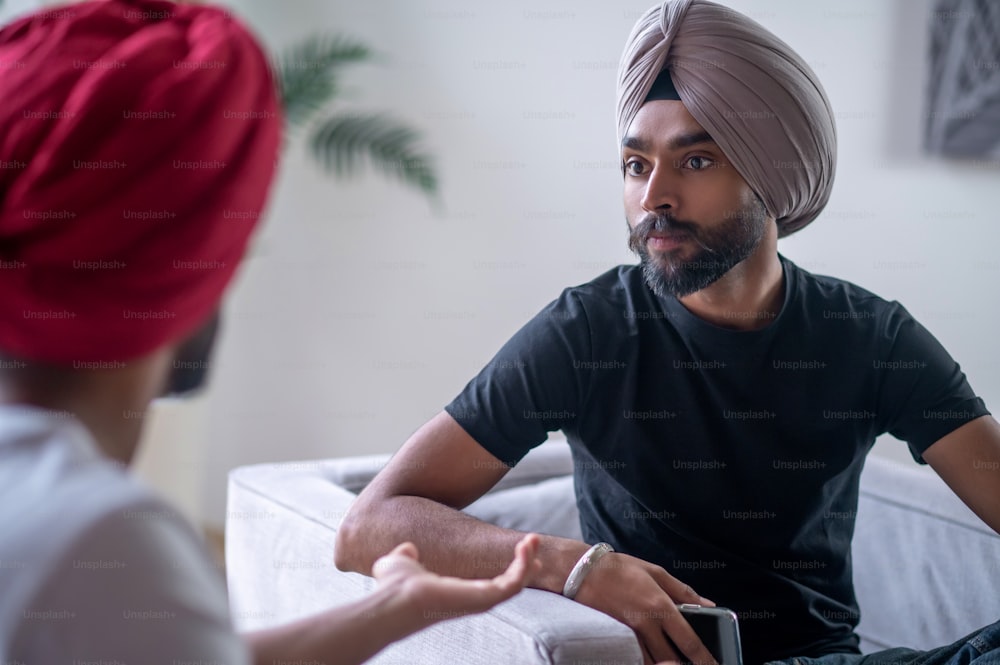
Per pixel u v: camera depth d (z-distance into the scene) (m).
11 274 0.51
